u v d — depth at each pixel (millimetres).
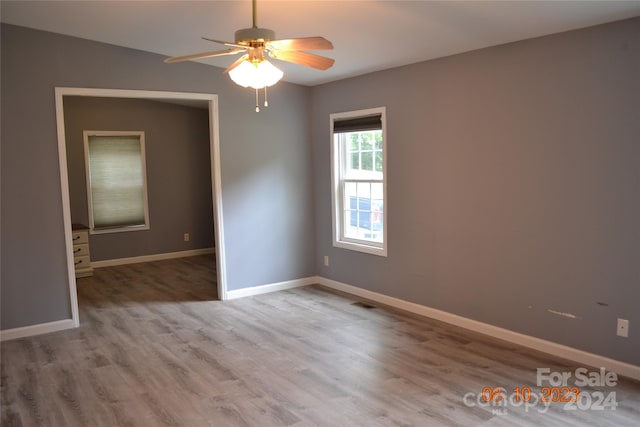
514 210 3875
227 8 3592
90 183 7219
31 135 4340
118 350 4031
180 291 5848
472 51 4062
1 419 2977
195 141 8086
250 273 5590
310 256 6043
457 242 4352
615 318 3352
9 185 4273
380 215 5246
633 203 3186
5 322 4324
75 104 7039
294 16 3572
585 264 3475
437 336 4180
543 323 3777
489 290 4133
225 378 3461
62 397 3238
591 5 2947
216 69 5199
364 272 5395
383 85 4898
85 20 3971
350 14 3479
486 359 3682
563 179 3539
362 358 3756
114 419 2943
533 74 3652
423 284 4727
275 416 2926
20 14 3885
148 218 7707
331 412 2957
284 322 4641
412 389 3229
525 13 3166
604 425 2766
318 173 5867
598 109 3305
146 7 3639
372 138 5254
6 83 4203
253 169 5508
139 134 7543
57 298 4535
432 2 3143
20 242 4352
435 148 4445
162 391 3289
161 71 4902
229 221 5402
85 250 6676
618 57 3184
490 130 3982
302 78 5402
